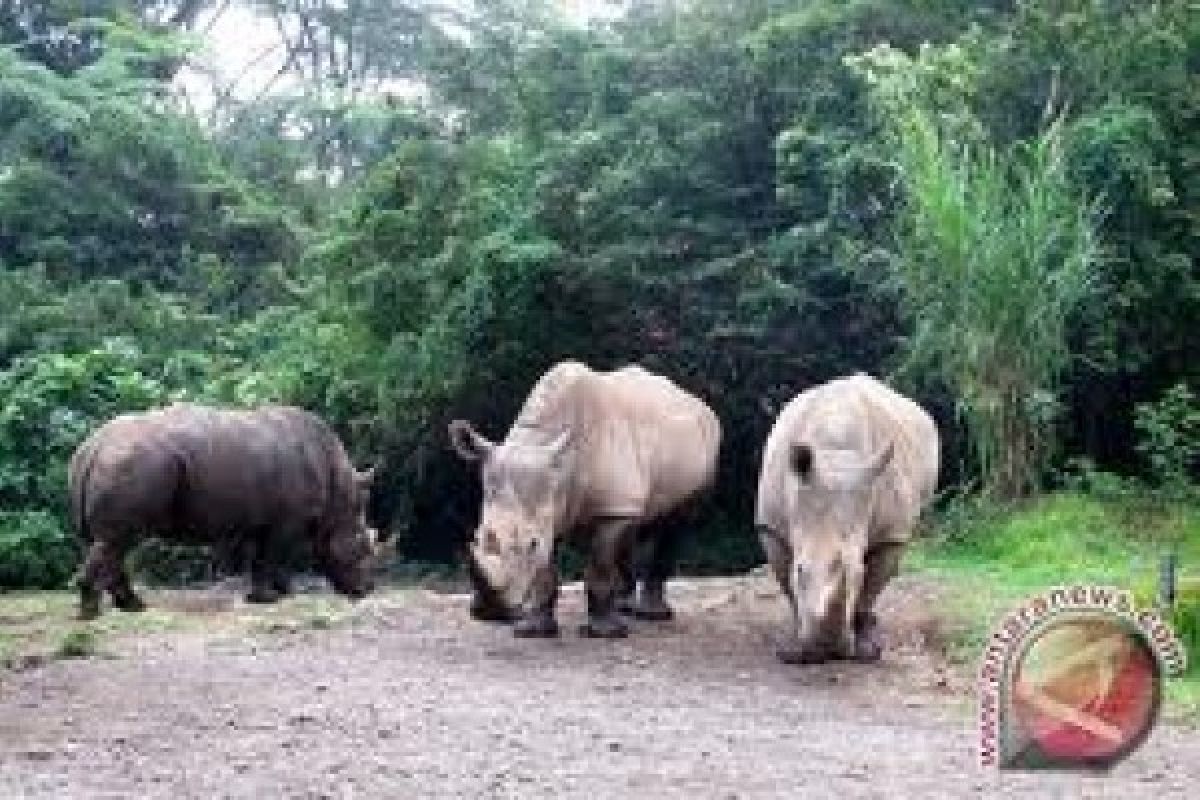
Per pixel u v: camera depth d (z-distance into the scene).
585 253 19.56
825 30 20.08
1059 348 16.36
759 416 20.25
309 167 33.38
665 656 11.66
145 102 30.28
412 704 9.80
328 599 14.80
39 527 17.28
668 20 22.62
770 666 11.33
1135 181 17.09
